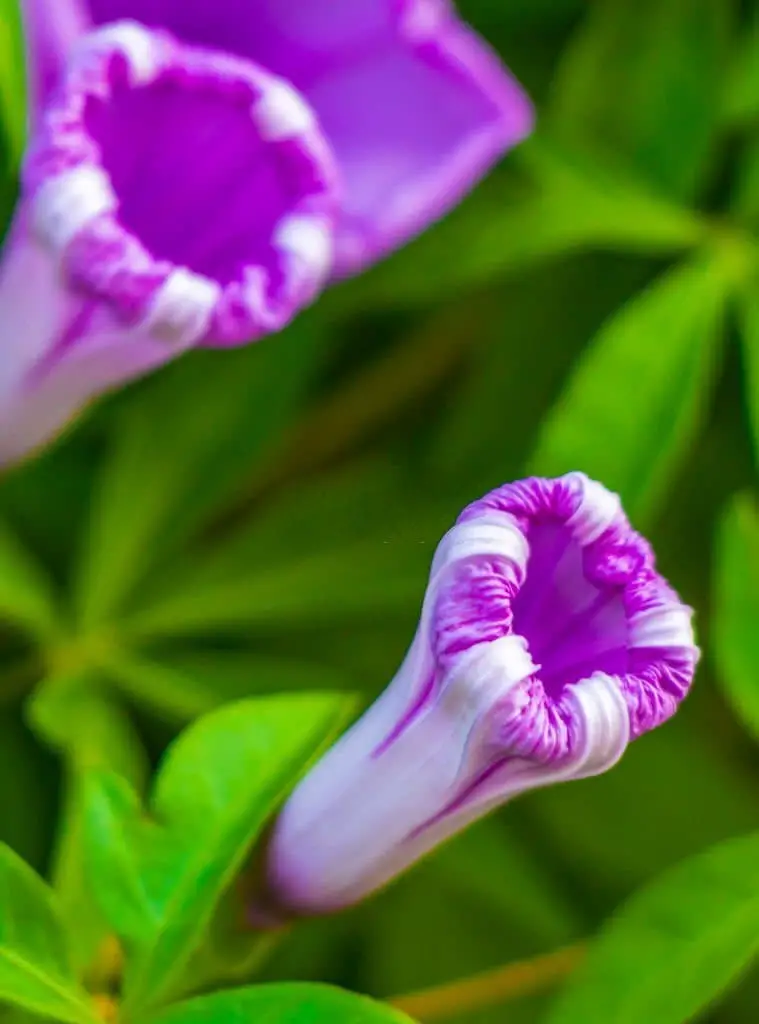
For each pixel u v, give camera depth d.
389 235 0.42
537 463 0.43
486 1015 0.44
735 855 0.41
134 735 0.44
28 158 0.38
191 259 0.39
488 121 0.41
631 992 0.41
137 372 0.39
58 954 0.38
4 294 0.39
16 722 0.44
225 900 0.38
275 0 0.40
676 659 0.36
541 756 0.36
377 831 0.37
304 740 0.38
